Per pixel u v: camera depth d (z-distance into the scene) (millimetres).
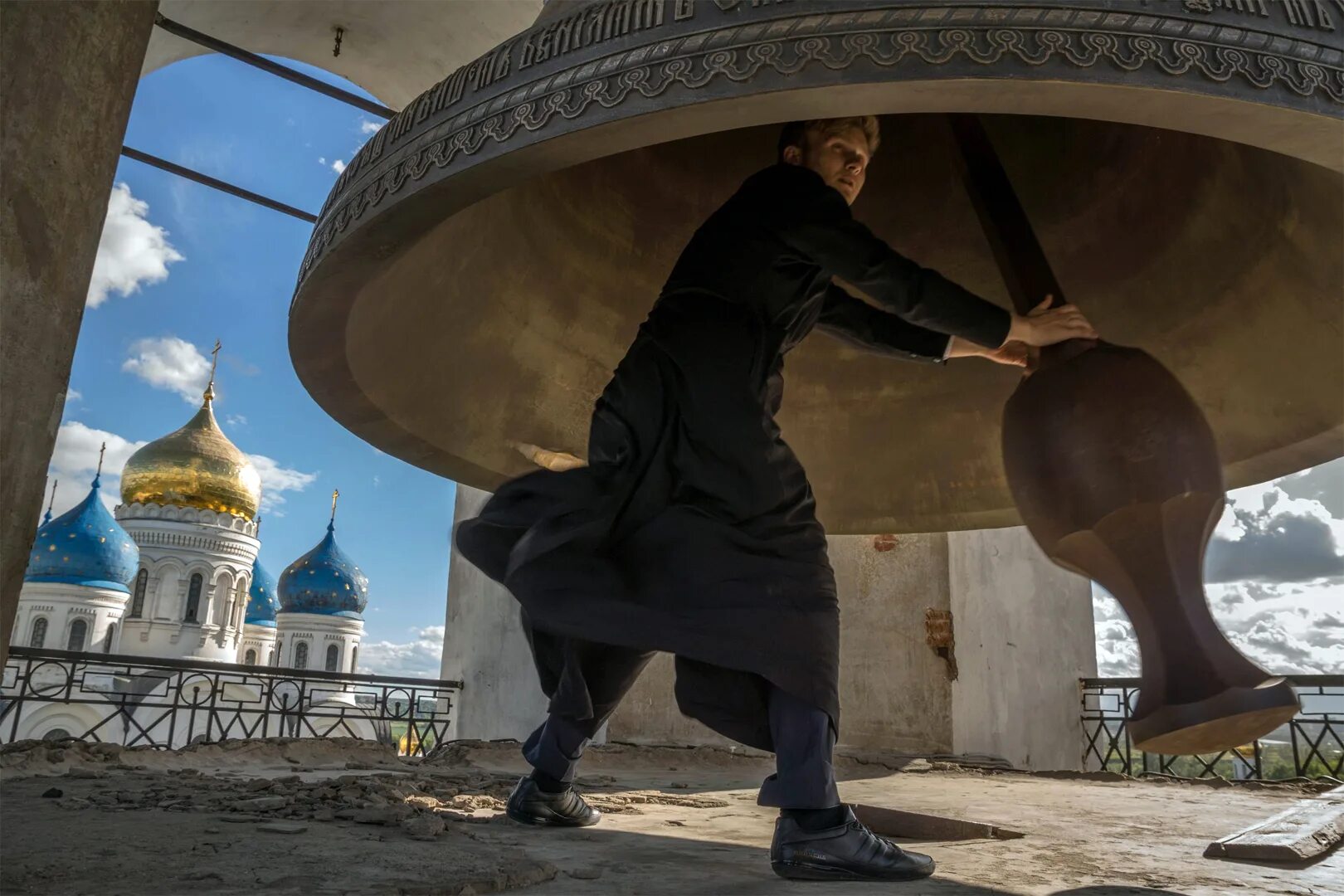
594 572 1562
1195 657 1479
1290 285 1933
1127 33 1176
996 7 1179
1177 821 2871
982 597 7699
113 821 1937
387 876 1341
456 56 8164
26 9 1032
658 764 6391
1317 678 5734
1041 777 5816
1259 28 1208
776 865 1525
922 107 1228
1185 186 2211
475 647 8477
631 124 1255
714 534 1564
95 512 33906
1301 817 2303
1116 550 1606
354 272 1575
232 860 1448
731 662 1488
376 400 1987
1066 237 2496
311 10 7824
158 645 34844
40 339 1036
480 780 3529
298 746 4773
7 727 24094
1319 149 1283
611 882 1466
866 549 7965
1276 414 2047
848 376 2783
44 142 1048
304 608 38719
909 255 2650
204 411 39156
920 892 1440
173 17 7621
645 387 1656
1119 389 1658
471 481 2379
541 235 2322
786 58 1194
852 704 7719
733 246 1718
